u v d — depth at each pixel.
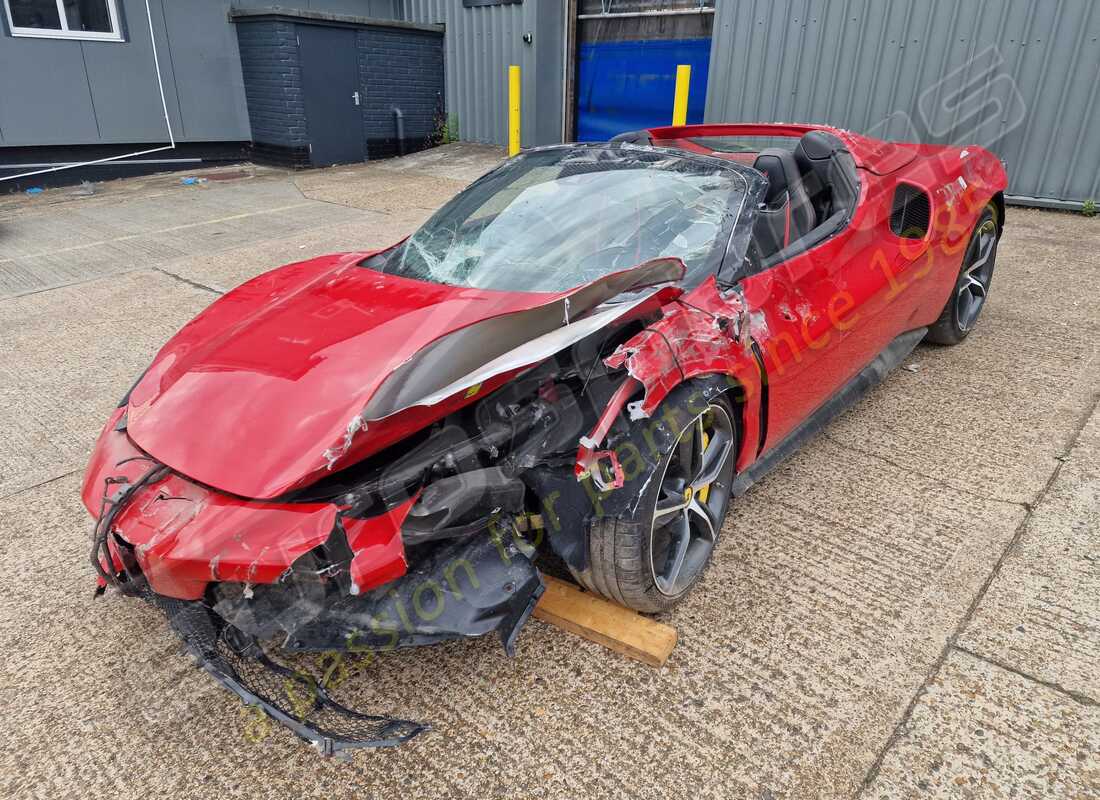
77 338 4.62
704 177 2.83
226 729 1.98
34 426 3.55
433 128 12.27
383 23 10.94
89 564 2.62
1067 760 1.82
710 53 8.71
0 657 2.22
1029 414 3.48
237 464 1.77
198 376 2.09
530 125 10.98
